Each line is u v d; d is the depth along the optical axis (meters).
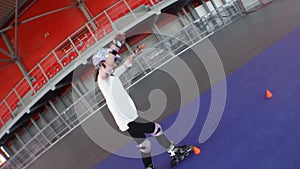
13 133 14.81
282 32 7.32
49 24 15.87
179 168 3.76
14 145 15.11
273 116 3.89
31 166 9.96
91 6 15.74
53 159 9.05
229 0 16.64
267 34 7.91
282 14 9.28
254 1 14.49
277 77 4.94
